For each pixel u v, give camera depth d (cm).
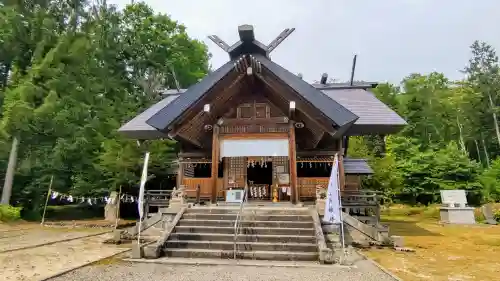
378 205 1386
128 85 3459
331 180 924
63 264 805
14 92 2155
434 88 4816
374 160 2864
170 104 1492
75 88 2369
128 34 3859
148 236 1170
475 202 2895
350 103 1878
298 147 1683
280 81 1420
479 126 4553
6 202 2050
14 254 934
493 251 1070
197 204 1345
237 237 975
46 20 2370
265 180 1859
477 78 4803
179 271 743
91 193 2320
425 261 888
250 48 1540
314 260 866
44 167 2267
